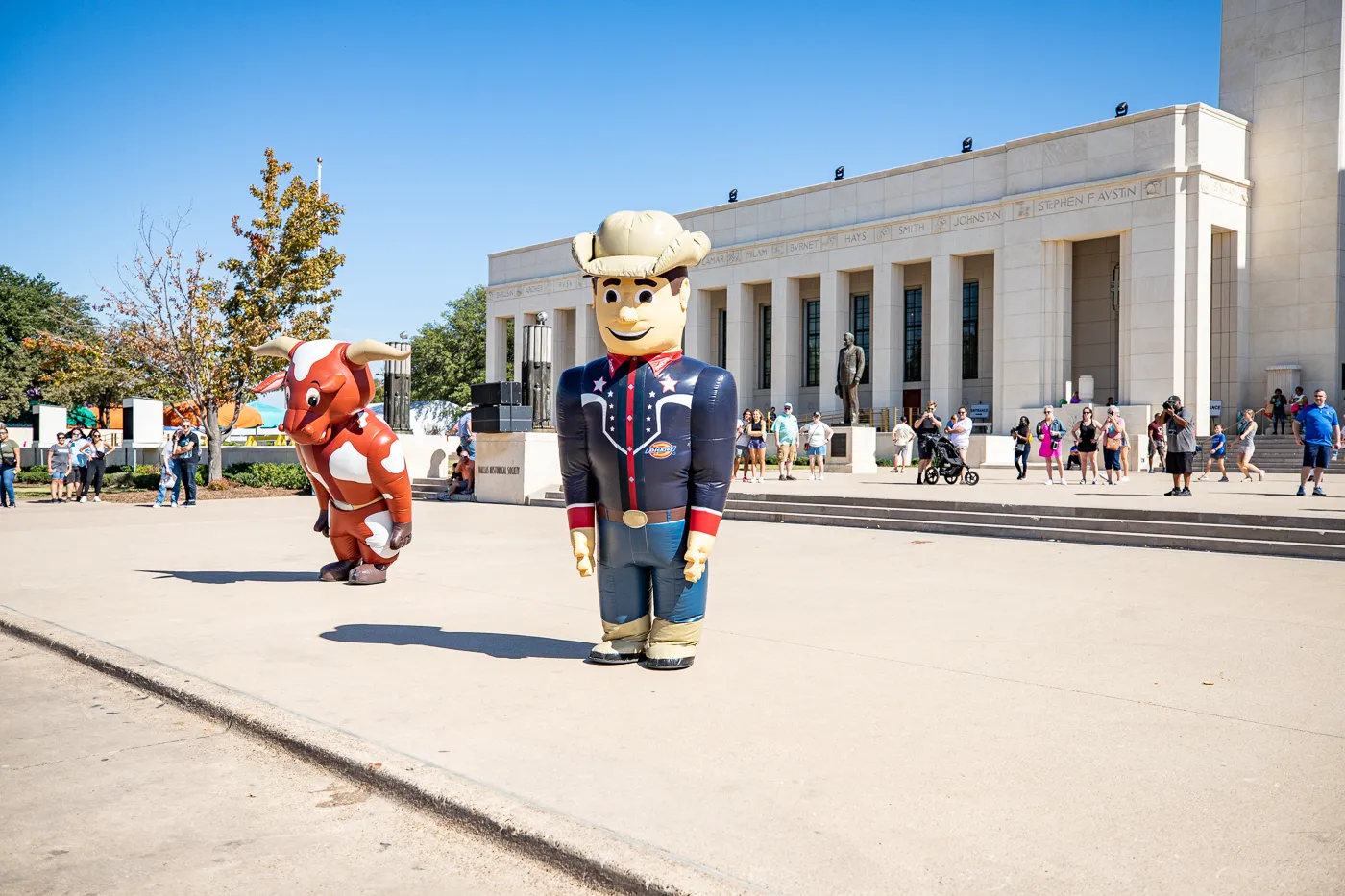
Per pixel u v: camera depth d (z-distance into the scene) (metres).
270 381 10.98
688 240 6.68
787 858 3.82
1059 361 36.84
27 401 60.50
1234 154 35.97
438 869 4.07
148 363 29.83
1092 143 35.78
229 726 5.90
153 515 20.52
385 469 10.48
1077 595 9.64
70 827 4.51
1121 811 4.24
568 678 6.61
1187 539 13.05
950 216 39.62
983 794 4.45
